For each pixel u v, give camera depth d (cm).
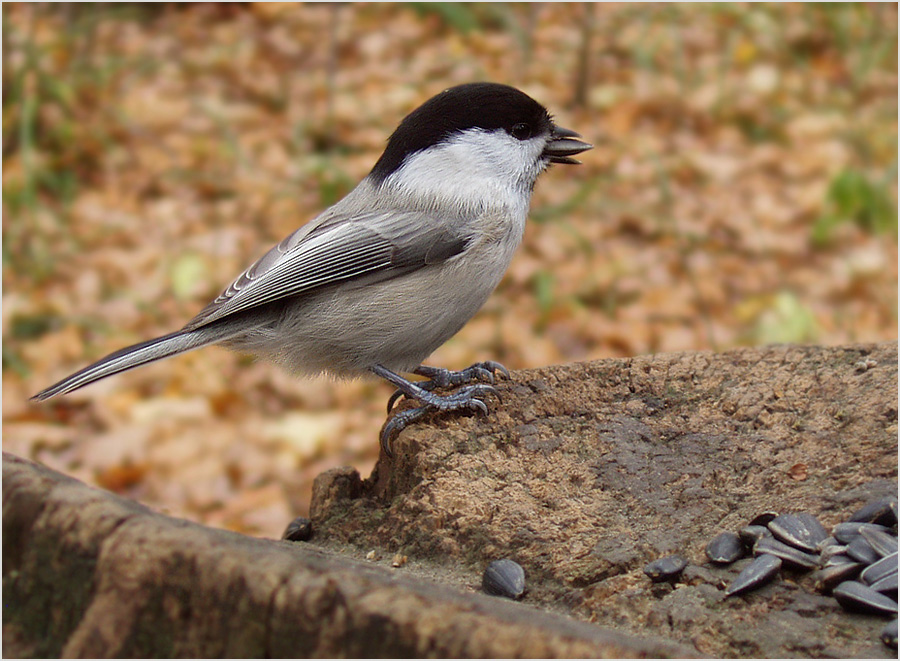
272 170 1658
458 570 529
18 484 400
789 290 1384
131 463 1083
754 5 2045
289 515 995
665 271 1405
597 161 1628
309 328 673
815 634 433
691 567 488
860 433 585
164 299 1392
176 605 370
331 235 673
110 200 1588
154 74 1880
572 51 1914
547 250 1433
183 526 389
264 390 1215
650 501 557
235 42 1975
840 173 1516
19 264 1427
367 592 353
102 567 377
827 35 1969
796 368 658
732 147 1691
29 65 1653
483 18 2023
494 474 586
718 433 615
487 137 688
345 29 1992
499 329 1290
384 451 639
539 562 510
